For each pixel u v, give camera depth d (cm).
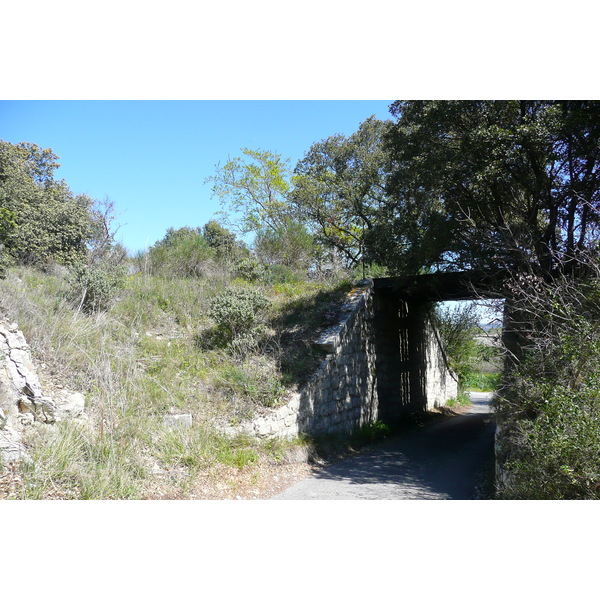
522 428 558
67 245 1501
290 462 853
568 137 854
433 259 1136
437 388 2008
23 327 745
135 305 1081
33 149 2233
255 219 2727
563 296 629
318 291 1418
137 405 725
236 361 973
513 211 1033
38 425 587
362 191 2402
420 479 855
